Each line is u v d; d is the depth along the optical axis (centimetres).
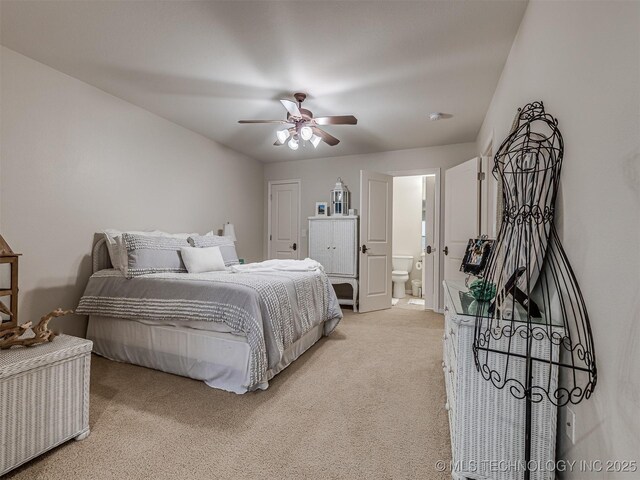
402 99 318
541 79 164
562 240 137
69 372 162
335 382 238
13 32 219
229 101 327
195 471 146
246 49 236
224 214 484
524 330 134
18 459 142
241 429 178
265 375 221
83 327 296
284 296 252
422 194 654
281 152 521
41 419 151
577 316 123
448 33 214
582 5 119
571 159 129
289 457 156
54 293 272
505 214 162
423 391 225
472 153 459
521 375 136
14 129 244
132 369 255
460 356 143
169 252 299
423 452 161
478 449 140
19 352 153
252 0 185
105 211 311
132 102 332
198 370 235
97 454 156
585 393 114
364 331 373
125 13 198
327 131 415
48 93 264
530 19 183
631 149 89
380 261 495
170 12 197
